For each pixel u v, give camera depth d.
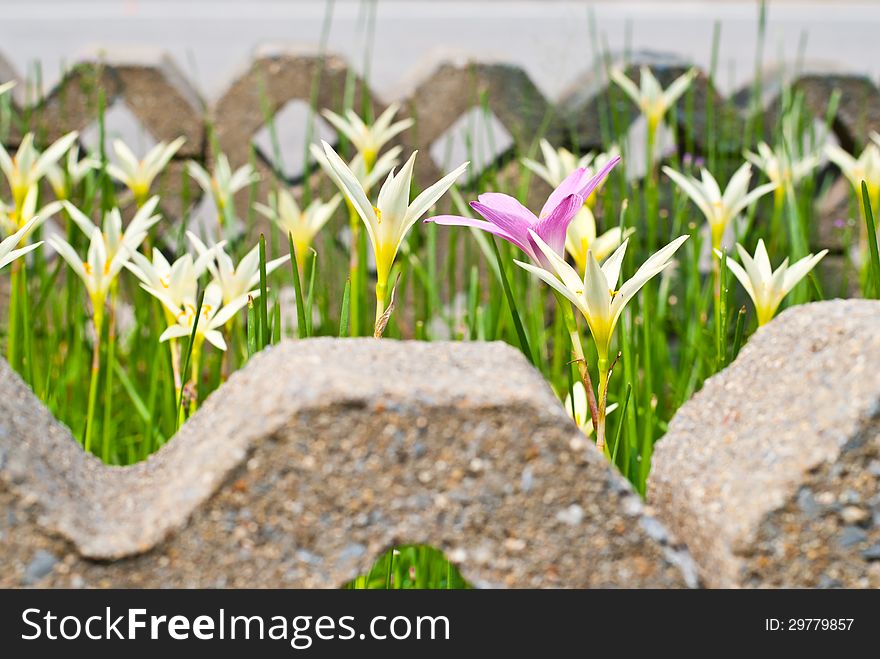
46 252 3.28
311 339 1.23
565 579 1.09
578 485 1.08
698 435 1.31
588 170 1.32
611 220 2.87
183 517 1.07
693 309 2.62
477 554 1.08
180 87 3.31
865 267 2.58
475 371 1.15
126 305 3.16
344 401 1.05
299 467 1.06
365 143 2.52
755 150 3.45
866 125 3.56
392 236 1.28
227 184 2.54
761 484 1.12
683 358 2.62
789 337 1.30
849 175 2.53
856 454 1.08
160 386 2.42
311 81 3.33
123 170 2.31
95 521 1.12
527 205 3.41
